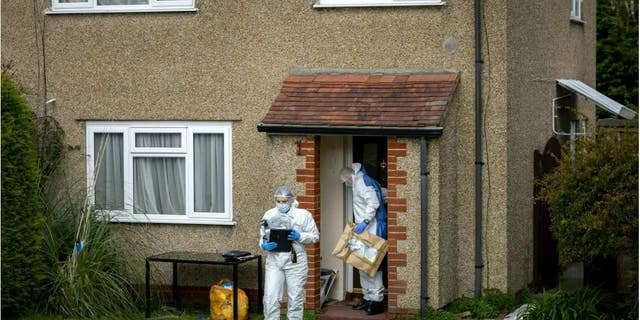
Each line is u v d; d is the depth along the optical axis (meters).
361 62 25.58
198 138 26.84
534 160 27.17
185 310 25.88
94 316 23.70
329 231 25.70
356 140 25.64
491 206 24.80
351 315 24.20
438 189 23.52
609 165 21.45
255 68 26.23
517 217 25.62
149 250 26.62
